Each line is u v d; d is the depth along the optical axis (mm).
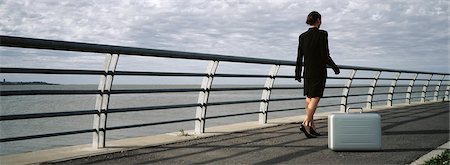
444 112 9547
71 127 27547
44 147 16594
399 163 3713
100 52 3854
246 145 4680
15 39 3066
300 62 5570
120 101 83562
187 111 47688
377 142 4219
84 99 121438
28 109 59938
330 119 4285
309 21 5309
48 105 75875
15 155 3814
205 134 5488
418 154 4148
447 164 3584
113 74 4195
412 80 13367
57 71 3648
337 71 5293
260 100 6750
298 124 6879
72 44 3533
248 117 32781
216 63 5566
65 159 3676
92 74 4016
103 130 4289
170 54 4648
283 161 3789
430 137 5332
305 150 4363
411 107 11570
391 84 12000
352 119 4227
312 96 5246
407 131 5945
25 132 25547
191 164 3633
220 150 4348
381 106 11734
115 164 3592
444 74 15508
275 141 4977
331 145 4258
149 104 68062
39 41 3266
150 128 23469
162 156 3988
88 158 3820
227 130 5922
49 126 29812
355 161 3791
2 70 3215
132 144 4566
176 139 5008
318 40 5176
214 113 37438
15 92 3324
